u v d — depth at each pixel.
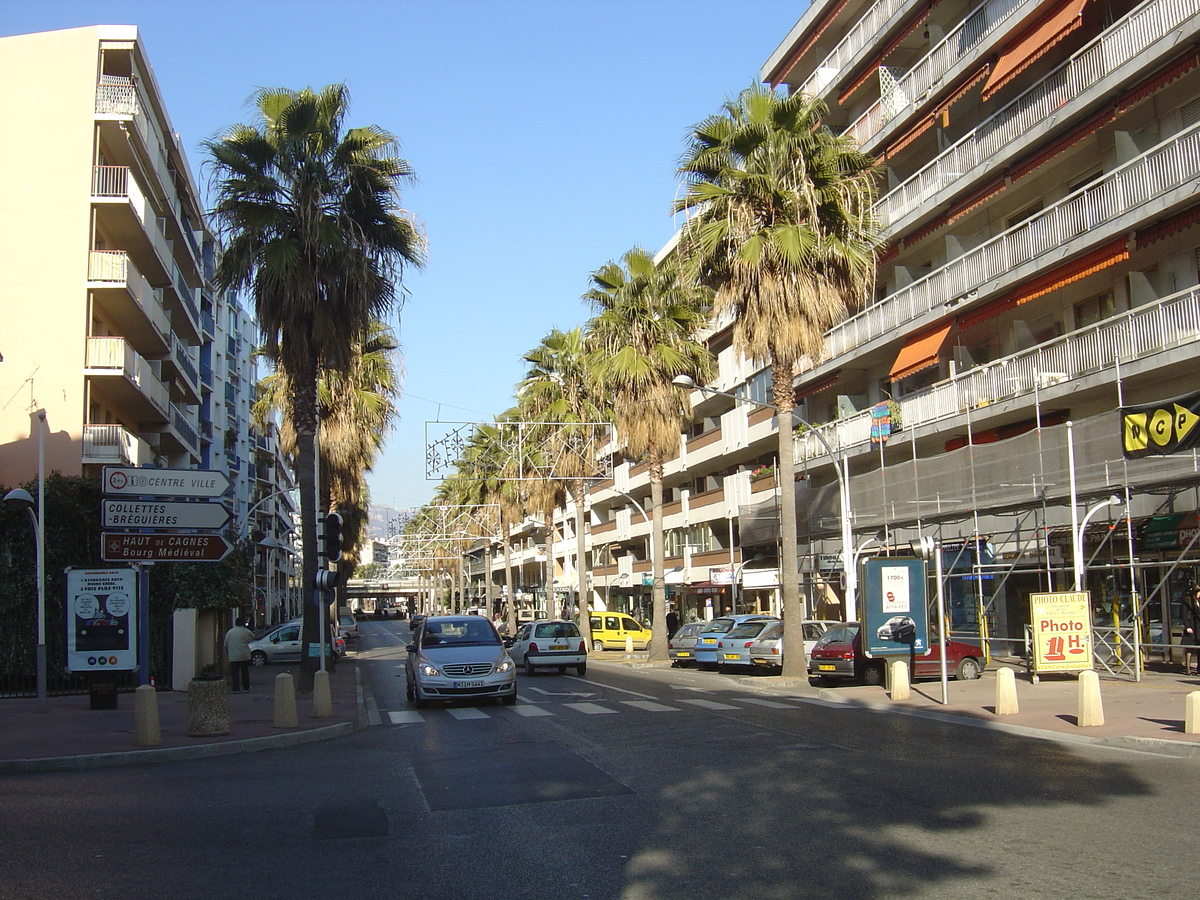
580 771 10.72
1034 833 7.26
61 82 32.06
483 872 6.65
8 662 23.34
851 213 24.02
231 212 21.00
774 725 14.52
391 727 16.17
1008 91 28.11
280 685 15.34
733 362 44.84
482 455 63.31
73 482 24.98
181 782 10.77
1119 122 23.44
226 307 65.88
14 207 31.34
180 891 6.35
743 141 24.00
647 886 6.15
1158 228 21.33
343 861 7.07
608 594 70.56
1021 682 20.59
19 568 23.91
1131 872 6.18
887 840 7.12
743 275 23.62
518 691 22.56
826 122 38.22
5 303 30.94
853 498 30.27
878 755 11.27
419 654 19.55
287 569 103.94
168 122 37.69
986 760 10.84
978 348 30.02
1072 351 23.78
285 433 33.81
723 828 7.67
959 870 6.29
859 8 35.22
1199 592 20.41
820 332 23.80
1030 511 23.47
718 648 30.12
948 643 21.75
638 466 58.28
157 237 36.25
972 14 28.12
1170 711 14.53
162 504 18.59
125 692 23.25
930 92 29.64
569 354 42.84
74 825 8.43
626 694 21.09
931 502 25.75
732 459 46.72
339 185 21.66
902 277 33.00
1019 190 27.30
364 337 23.89
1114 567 19.88
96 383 32.12
